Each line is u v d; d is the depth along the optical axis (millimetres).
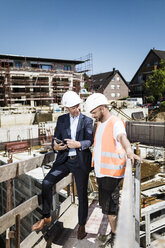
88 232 2906
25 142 18156
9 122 23734
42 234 2676
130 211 785
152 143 20031
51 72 35812
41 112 26609
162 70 38812
